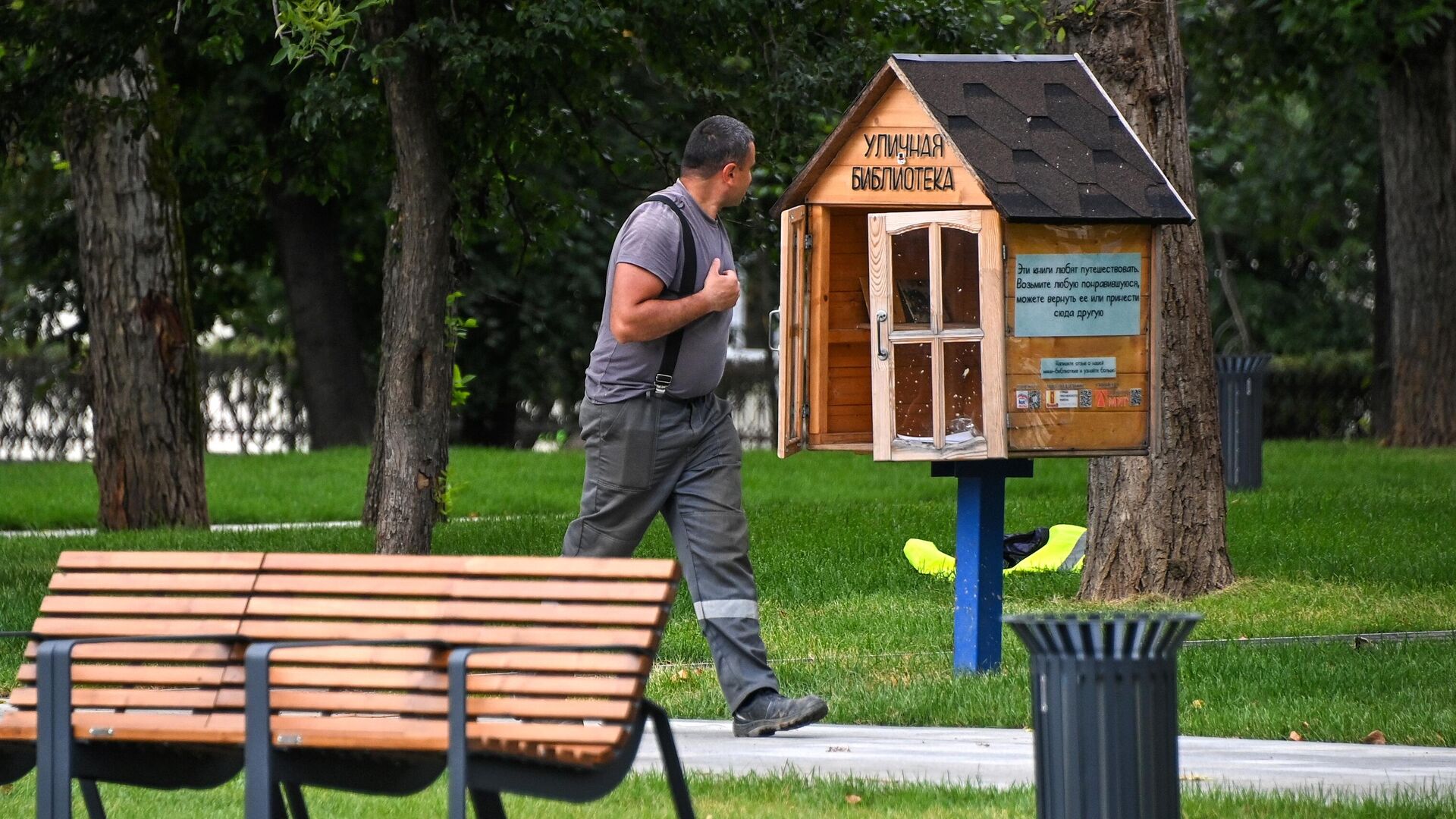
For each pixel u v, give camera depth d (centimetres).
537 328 10488
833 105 5003
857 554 4584
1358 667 2842
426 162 4175
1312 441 9925
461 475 7819
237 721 1581
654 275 2227
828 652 3177
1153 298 2739
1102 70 3731
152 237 6006
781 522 5388
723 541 2291
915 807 1856
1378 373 9888
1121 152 2723
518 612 1541
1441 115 8375
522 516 6119
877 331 2733
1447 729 2353
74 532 6316
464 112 4656
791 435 2902
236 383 12375
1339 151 10244
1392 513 5153
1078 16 3753
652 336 2216
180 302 6066
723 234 2323
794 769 2069
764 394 13000
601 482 2273
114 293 5994
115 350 6009
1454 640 3111
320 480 7844
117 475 6016
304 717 1544
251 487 7600
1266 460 7662
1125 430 2734
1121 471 3766
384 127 5156
